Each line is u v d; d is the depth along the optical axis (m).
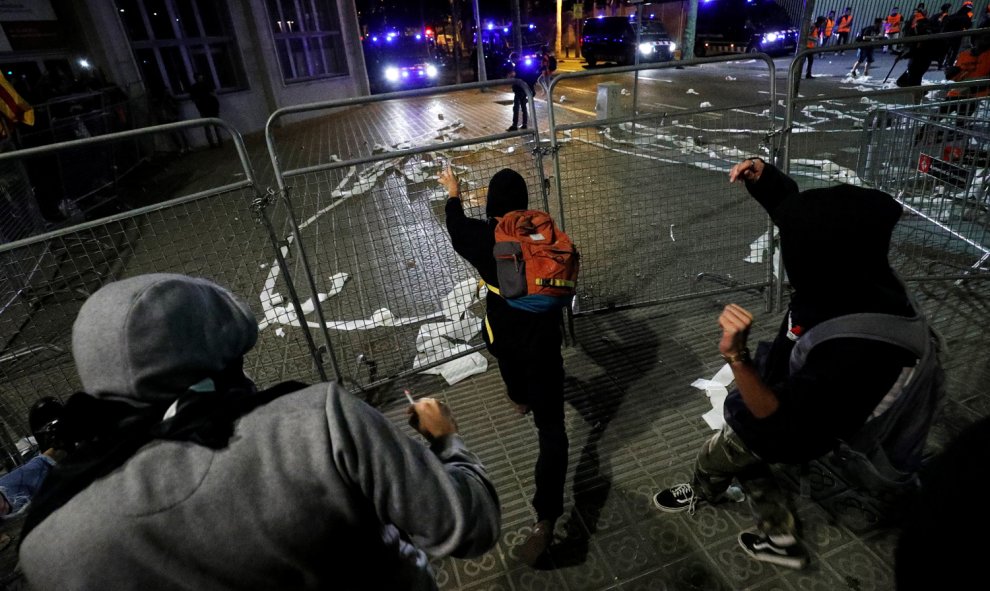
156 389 0.82
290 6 14.72
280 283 5.01
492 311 2.36
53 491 0.80
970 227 4.02
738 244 4.93
